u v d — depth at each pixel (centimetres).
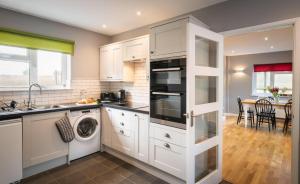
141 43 308
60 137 278
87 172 267
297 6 197
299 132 198
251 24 227
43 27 312
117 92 389
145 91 347
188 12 283
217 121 243
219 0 243
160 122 239
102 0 247
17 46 283
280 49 608
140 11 282
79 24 342
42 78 326
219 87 240
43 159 259
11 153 225
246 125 548
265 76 714
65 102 347
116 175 259
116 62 356
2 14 270
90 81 385
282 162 302
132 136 282
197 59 221
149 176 257
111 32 392
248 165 291
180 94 213
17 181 233
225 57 756
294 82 200
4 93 279
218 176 241
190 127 203
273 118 524
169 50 223
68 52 346
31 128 246
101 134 341
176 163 223
